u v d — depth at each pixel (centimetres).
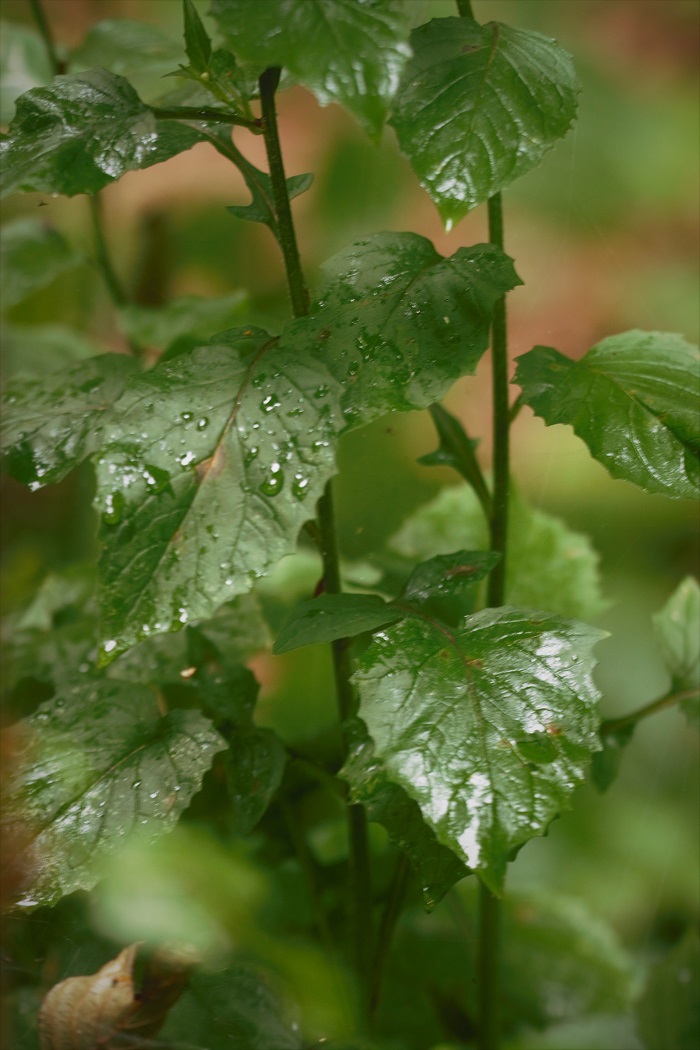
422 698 72
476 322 74
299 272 76
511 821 70
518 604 89
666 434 75
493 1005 83
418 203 139
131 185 133
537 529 91
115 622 71
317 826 89
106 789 76
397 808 74
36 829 75
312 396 73
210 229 134
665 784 115
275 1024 78
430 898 73
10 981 78
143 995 77
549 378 77
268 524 72
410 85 74
